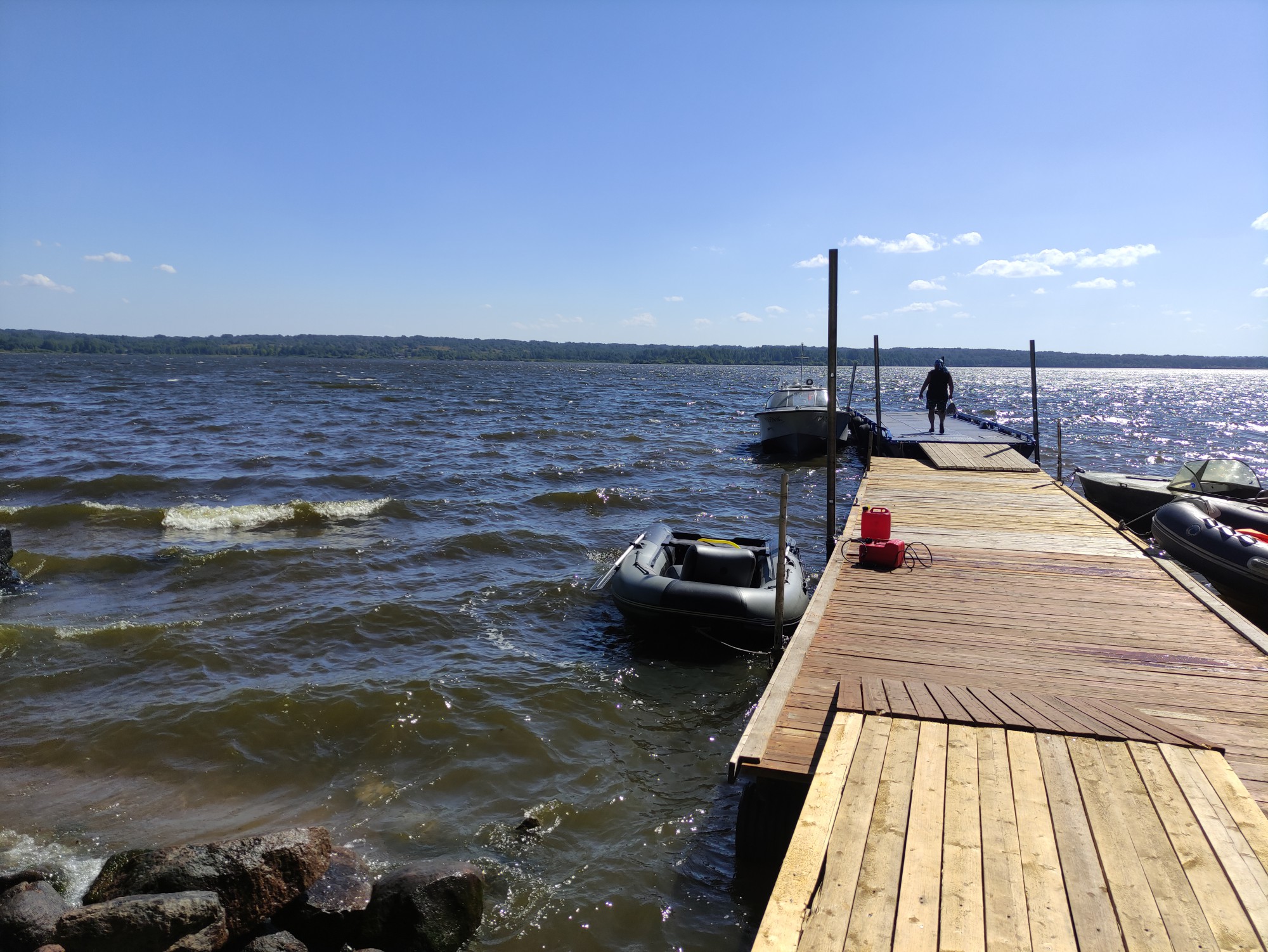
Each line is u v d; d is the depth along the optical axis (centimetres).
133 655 776
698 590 803
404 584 1017
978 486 1342
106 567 1062
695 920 438
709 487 1800
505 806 542
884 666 566
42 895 416
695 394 6266
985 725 425
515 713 670
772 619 784
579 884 466
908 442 1797
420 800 548
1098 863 304
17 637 805
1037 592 751
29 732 628
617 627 884
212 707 665
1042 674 550
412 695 693
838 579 796
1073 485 1906
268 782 569
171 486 1659
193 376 7025
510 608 935
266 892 416
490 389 6312
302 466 1947
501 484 1778
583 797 555
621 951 416
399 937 407
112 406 3591
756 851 476
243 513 1375
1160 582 784
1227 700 504
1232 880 292
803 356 2898
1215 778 367
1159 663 571
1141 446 3062
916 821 333
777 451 2280
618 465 2084
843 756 390
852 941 265
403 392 5478
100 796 547
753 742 447
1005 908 279
